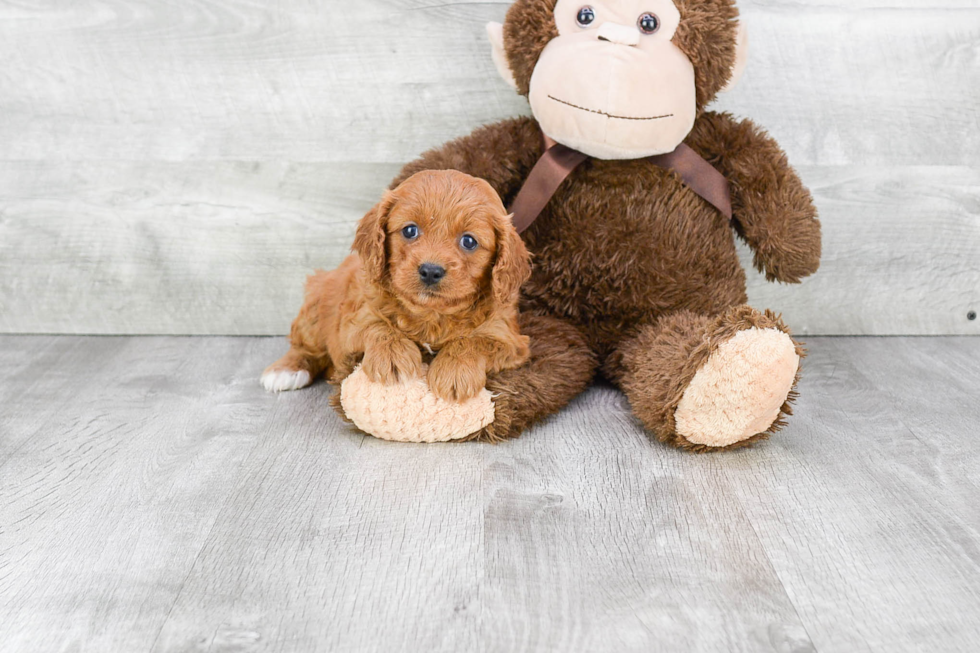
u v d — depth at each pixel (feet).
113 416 6.25
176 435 5.93
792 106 7.71
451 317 5.47
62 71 7.55
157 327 8.15
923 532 4.70
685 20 5.87
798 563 4.40
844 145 7.81
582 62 5.76
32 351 7.66
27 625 3.90
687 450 5.67
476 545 4.53
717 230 6.46
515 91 7.07
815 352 7.81
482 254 5.26
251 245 7.97
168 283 8.04
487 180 6.43
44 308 8.06
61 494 5.09
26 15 7.42
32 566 4.34
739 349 5.26
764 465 5.50
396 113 7.71
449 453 5.64
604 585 4.20
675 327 5.98
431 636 3.83
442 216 5.17
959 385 6.99
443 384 5.48
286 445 5.77
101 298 8.05
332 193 7.88
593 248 6.34
